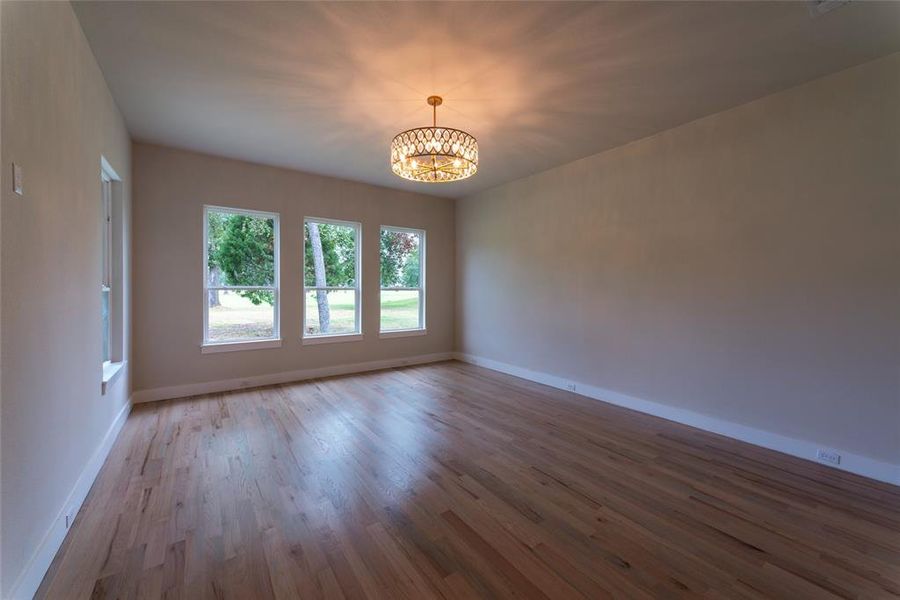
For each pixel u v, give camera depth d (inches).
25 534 56.8
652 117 129.5
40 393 62.8
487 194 224.7
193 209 163.9
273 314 187.5
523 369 202.5
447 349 250.7
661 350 142.9
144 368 154.7
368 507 83.6
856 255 99.7
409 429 129.2
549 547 71.2
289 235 188.7
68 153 77.3
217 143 153.0
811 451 107.5
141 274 153.4
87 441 88.9
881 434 96.3
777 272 113.5
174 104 120.5
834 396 103.7
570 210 177.0
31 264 59.9
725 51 93.0
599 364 164.9
